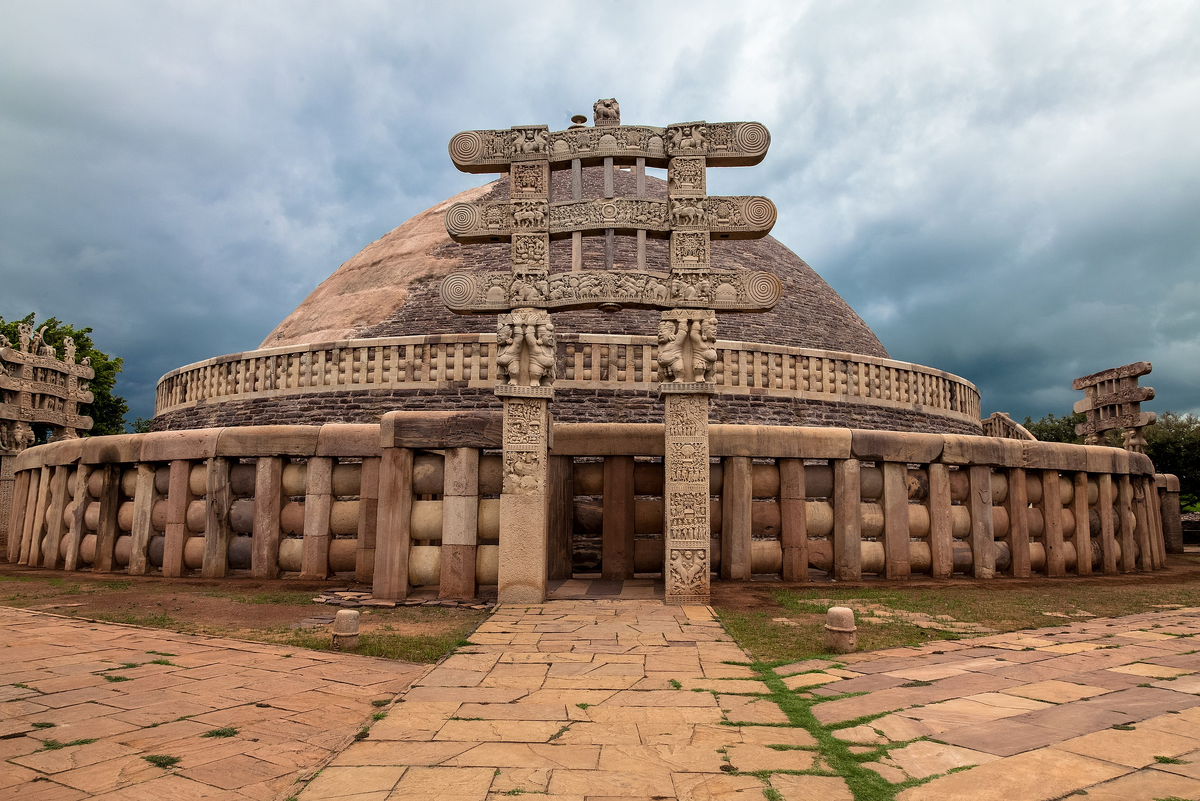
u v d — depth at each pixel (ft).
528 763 12.57
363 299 78.43
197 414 63.10
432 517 32.96
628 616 26.96
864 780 11.75
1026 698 16.21
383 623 26.22
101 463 42.65
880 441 38.04
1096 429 75.41
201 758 12.71
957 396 69.97
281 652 21.02
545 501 30.99
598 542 41.45
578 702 16.20
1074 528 43.62
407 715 15.21
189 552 39.01
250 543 38.58
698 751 13.16
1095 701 15.93
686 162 32.73
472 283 32.89
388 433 32.55
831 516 37.88
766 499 40.52
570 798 11.18
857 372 61.57
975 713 15.12
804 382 59.21
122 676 18.02
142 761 12.52
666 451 31.01
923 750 13.05
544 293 32.22
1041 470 42.42
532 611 28.07
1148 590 35.70
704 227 32.32
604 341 55.52
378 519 32.19
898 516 38.27
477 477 32.35
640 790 11.45
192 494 39.88
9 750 12.92
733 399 56.95
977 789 11.33
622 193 86.12
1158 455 102.83
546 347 31.78
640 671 18.97
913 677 18.21
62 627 24.62
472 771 12.19
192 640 22.61
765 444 36.96
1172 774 11.80
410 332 71.72
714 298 31.96
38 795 11.05
